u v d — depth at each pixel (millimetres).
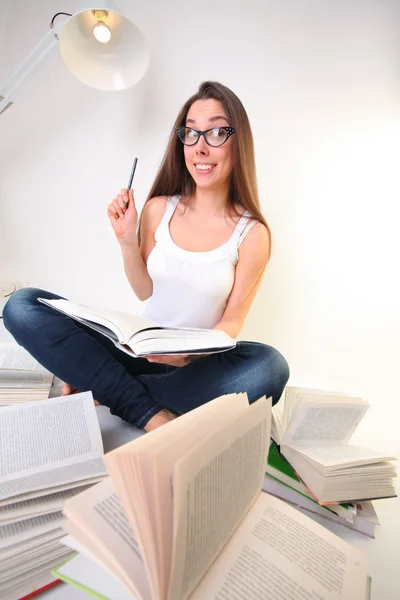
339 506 671
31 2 1457
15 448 615
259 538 474
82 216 1501
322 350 1315
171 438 385
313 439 783
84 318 690
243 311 1015
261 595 396
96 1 992
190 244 1054
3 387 903
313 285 1298
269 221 1310
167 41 1337
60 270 1562
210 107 997
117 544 368
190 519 357
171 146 1117
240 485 480
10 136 1515
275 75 1259
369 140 1201
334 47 1200
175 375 842
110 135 1432
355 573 447
